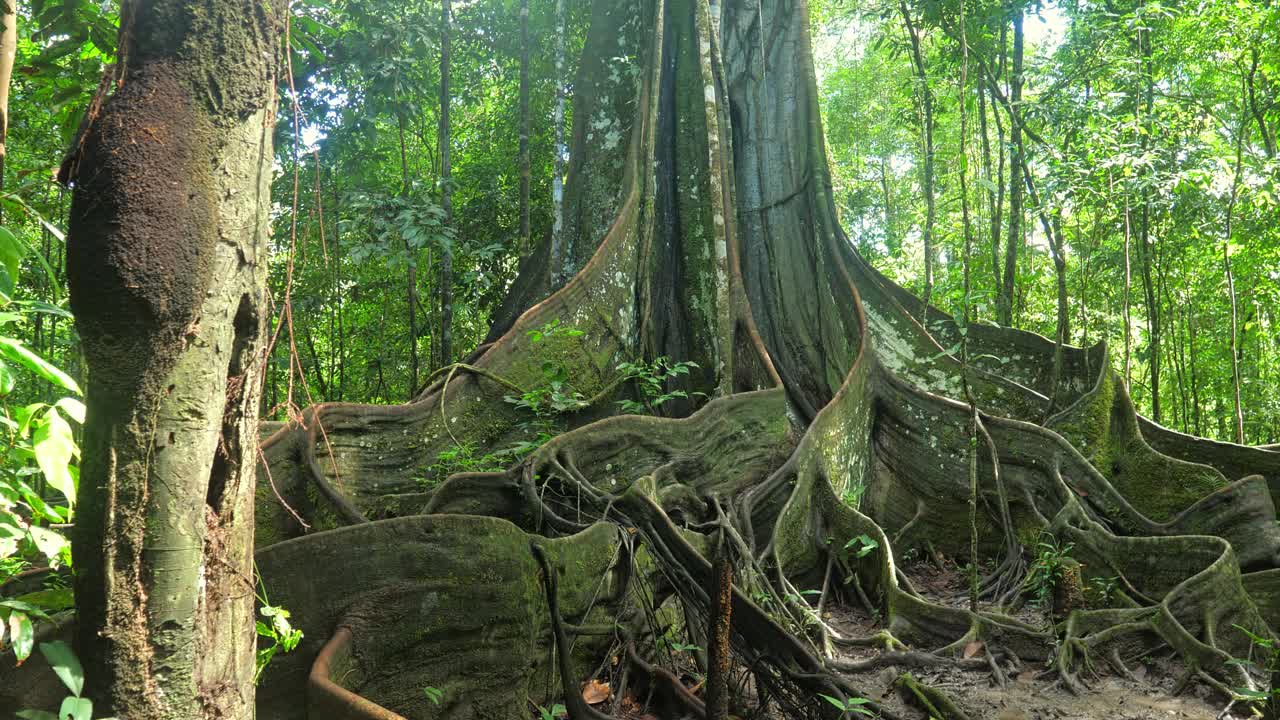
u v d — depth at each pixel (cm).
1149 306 1264
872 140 2152
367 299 1528
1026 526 877
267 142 258
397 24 1038
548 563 523
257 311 257
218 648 250
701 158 1115
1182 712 563
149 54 235
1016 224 1123
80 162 231
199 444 241
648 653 589
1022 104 1022
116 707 231
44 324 1133
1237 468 984
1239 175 1118
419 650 440
